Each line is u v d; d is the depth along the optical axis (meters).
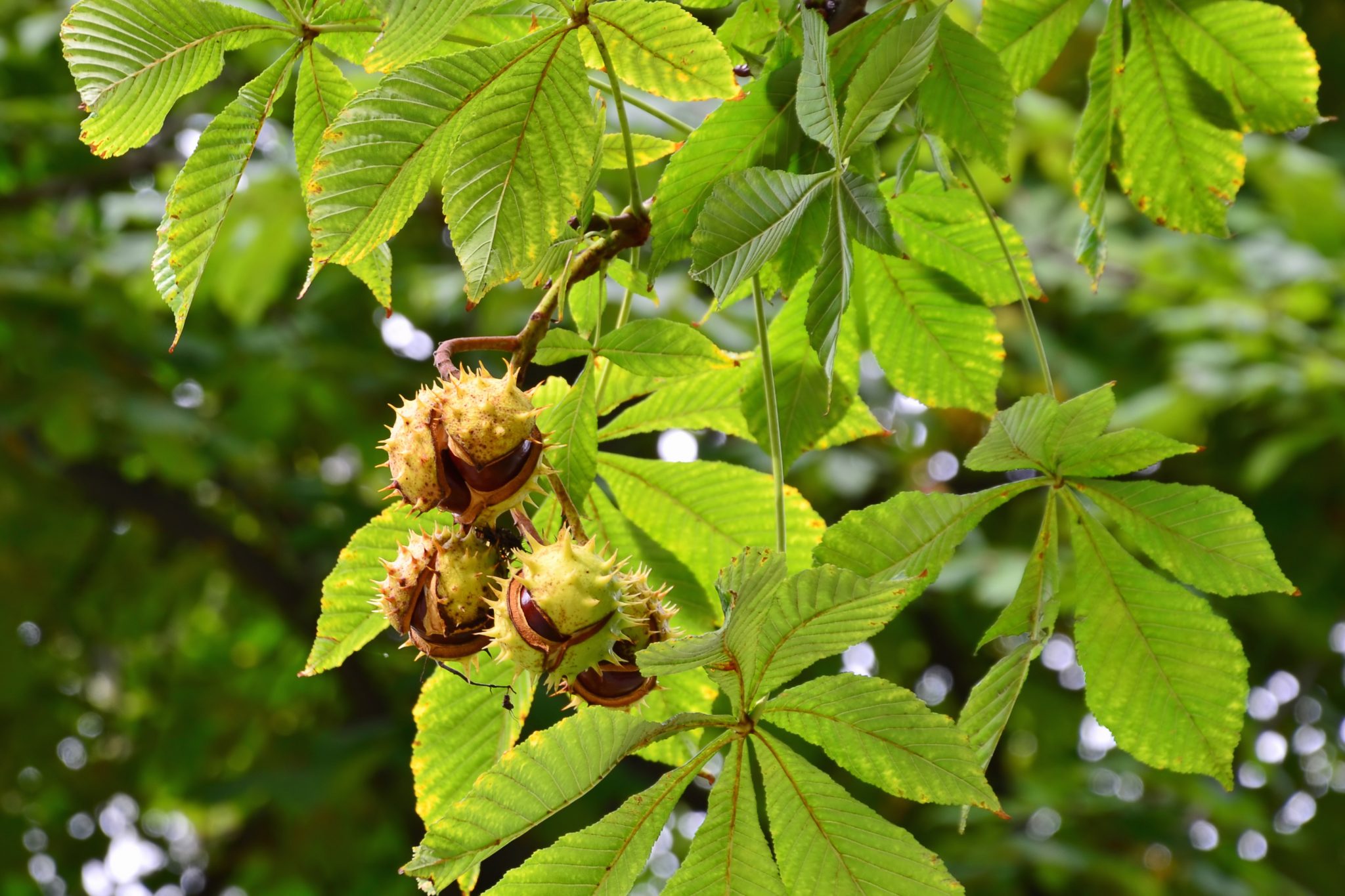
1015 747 4.59
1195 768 1.45
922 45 1.39
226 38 1.42
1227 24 1.55
